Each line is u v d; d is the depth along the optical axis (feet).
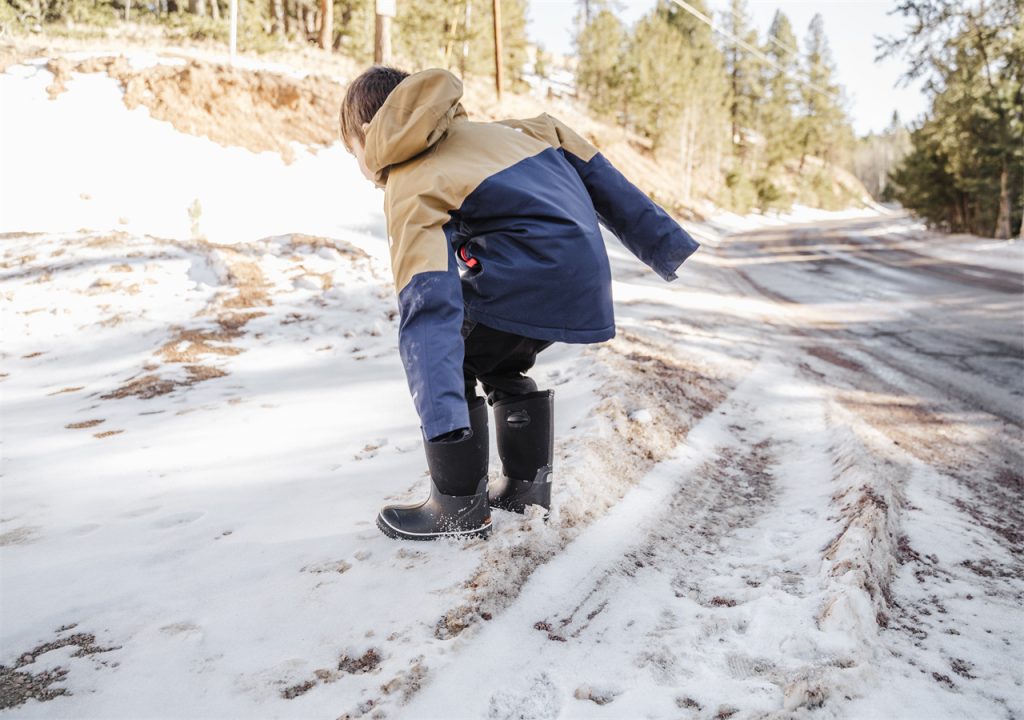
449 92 5.50
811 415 12.76
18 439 12.25
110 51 54.60
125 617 5.98
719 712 4.45
